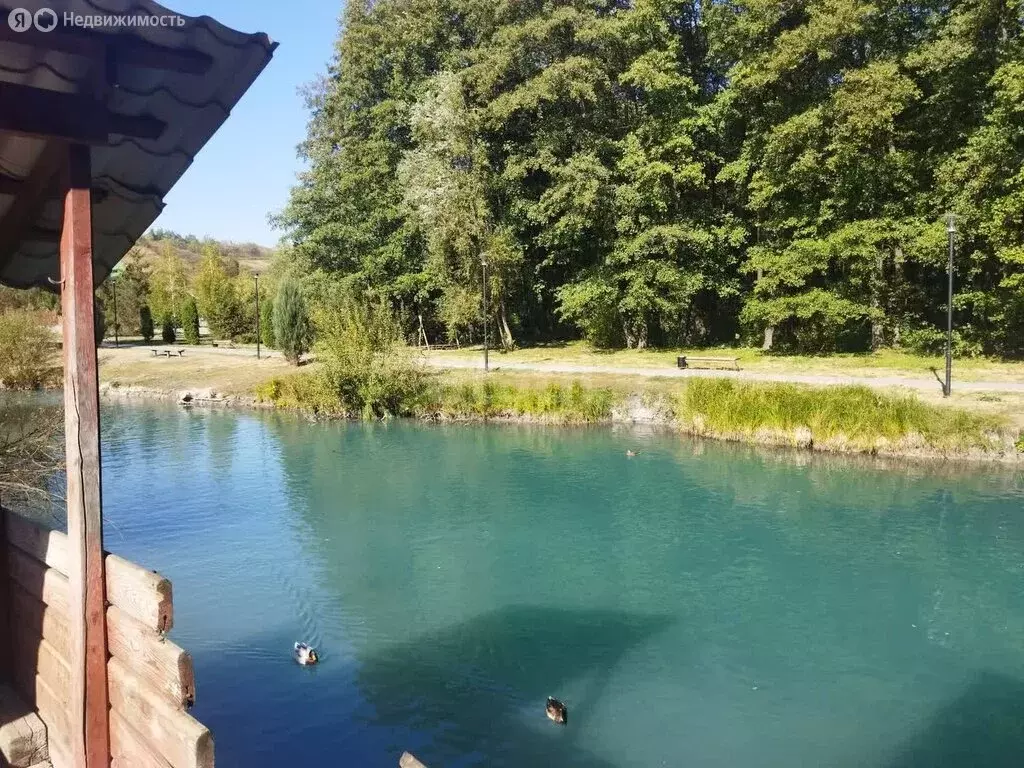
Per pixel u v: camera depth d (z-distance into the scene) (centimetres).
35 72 268
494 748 711
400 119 3653
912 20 2755
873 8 2491
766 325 3070
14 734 351
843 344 3028
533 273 3597
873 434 1823
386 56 3756
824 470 1736
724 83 3394
